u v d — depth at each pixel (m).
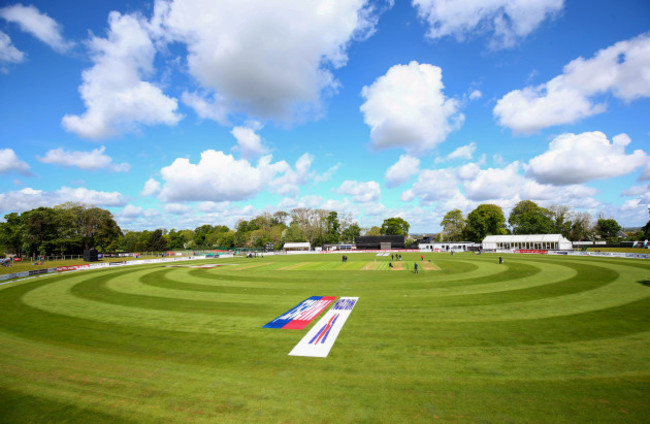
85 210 95.75
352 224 149.88
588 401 9.55
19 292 31.70
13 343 16.00
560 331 16.16
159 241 108.00
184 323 19.19
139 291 31.34
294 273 44.56
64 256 81.62
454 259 62.91
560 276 35.25
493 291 27.38
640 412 8.91
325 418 8.95
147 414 9.41
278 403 9.84
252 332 17.19
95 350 14.83
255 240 132.88
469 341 14.99
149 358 13.75
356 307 22.53
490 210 109.81
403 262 58.62
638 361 12.37
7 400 10.38
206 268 54.94
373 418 8.89
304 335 16.53
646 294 24.53
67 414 9.50
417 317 19.47
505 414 8.95
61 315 21.75
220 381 11.45
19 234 83.94
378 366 12.44
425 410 9.24
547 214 115.62
